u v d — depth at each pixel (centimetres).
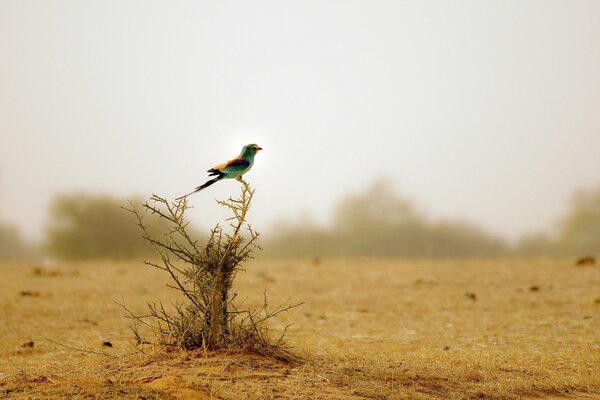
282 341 2873
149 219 6956
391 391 2095
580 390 2350
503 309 4112
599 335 3259
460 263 6675
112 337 3331
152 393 1844
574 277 5481
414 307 4241
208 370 2102
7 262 7088
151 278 5606
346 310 4131
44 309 4128
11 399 1770
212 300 2289
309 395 1942
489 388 2277
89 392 1819
